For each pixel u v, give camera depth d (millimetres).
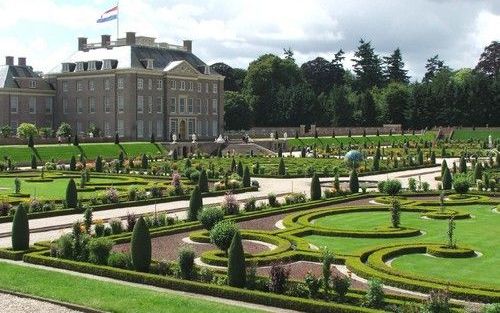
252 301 24234
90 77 140250
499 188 62594
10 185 67062
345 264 30641
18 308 23125
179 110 143750
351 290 24438
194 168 76750
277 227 42438
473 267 30609
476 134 167125
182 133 145125
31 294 24844
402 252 33438
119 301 23469
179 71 142375
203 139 139000
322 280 24406
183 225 41344
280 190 66875
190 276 26906
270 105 180750
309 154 120625
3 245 36531
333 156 115375
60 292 24781
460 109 178500
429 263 31500
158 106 139875
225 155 117812
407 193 59812
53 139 113125
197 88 148125
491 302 24312
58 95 145875
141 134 136750
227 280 25844
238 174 76188
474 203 53812
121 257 28922
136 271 27953
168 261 29562
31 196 56875
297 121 179000
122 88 135625
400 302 22828
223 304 23234
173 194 58844
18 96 139750
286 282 25078
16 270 28500
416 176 82250
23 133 119500
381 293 22781
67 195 49594
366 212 49688
